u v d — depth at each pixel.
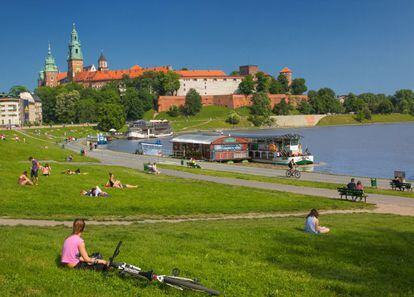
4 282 16.72
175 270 17.81
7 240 23.86
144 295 16.50
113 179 53.81
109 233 28.61
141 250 23.12
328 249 25.39
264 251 24.55
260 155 127.75
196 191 53.34
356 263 23.02
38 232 28.52
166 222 37.41
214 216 41.91
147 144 146.38
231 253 23.86
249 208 45.53
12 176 54.31
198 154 130.00
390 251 25.69
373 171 110.19
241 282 18.73
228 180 71.56
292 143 124.44
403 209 48.44
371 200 54.53
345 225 34.50
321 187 65.56
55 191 47.78
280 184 67.88
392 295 18.12
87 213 39.97
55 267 18.83
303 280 19.45
